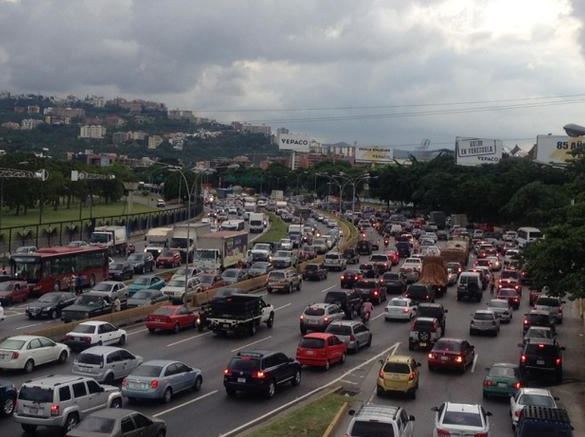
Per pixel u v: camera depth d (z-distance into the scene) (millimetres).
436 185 151500
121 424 20922
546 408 22938
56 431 24453
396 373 31656
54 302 50625
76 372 30766
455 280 72688
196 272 66688
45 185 131375
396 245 96500
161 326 45938
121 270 71875
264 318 48531
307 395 31734
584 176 64250
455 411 23281
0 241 90125
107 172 193250
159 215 130250
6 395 26125
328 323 45719
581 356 42906
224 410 28656
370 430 20500
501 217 147125
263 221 133000
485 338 47312
